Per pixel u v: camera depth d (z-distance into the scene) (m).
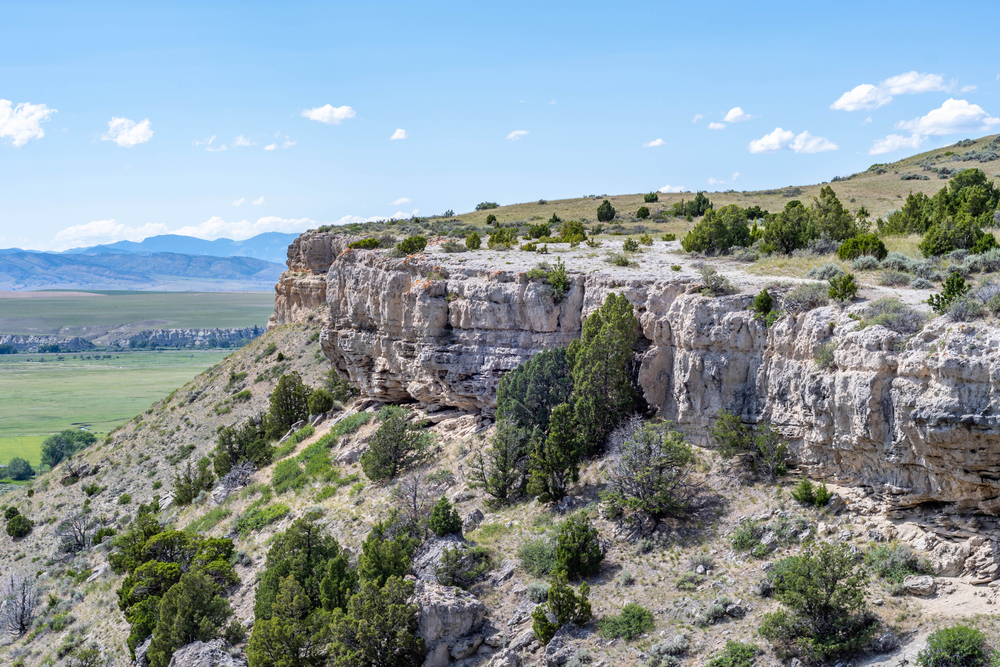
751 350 41.91
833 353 36.34
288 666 36.03
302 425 75.62
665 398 47.00
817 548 34.50
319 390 76.00
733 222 64.25
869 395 33.66
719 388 42.97
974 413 29.72
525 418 50.22
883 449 33.88
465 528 45.00
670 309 46.53
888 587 31.73
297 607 39.41
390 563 39.34
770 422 40.31
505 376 52.78
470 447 53.88
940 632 27.83
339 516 50.97
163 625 42.94
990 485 30.91
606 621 34.53
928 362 31.62
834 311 38.19
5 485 145.12
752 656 30.48
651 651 32.06
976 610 29.17
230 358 111.06
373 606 35.62
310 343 100.94
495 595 38.66
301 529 44.59
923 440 31.58
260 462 70.50
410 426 57.34
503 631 36.25
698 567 36.41
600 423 47.53
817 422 37.09
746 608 33.06
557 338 53.56
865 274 46.06
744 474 40.97
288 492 59.75
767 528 36.88
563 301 53.59
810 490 37.19
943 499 32.66
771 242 59.16
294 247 115.50
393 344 64.31
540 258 62.69
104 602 55.97
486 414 57.19
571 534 38.59
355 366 70.62
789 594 30.42
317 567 42.41
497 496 47.47
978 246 46.91
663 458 40.88
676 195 135.88
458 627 36.19
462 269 60.16
